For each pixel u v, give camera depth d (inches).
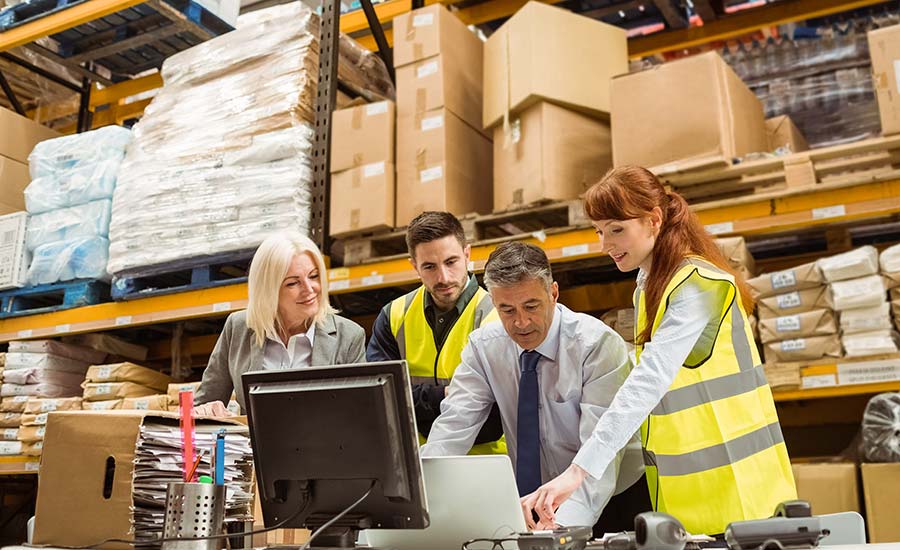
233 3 200.8
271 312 101.0
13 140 203.9
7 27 205.9
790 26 196.9
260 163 158.7
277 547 58.8
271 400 58.0
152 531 62.0
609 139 150.6
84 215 180.4
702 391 70.8
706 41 194.7
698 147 131.4
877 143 122.0
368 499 56.2
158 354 209.0
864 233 156.2
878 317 121.3
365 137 156.6
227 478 68.4
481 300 108.9
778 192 126.6
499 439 100.6
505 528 58.3
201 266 163.3
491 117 152.2
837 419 158.9
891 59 123.0
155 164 169.0
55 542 62.5
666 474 71.6
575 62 147.8
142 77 233.9
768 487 70.1
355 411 54.9
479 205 158.1
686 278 71.4
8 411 185.9
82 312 181.2
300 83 159.9
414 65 158.4
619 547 53.2
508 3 198.1
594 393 84.5
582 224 136.6
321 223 156.3
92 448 63.3
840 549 49.6
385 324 115.8
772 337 128.7
